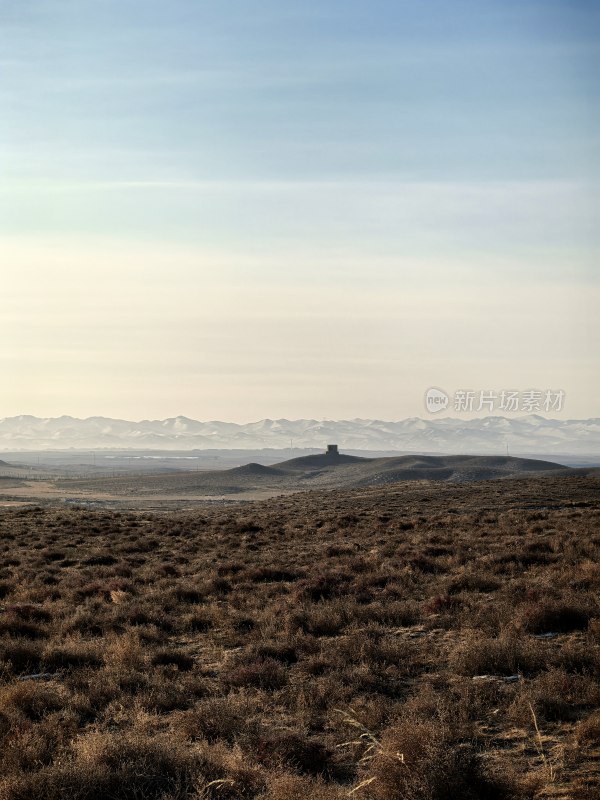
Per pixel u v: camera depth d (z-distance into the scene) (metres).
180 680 14.29
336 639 17.36
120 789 9.09
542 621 16.81
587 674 12.97
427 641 16.64
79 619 19.66
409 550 31.89
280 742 10.26
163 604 22.38
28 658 15.84
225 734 11.16
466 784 8.58
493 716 11.53
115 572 30.14
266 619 19.59
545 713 11.35
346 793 8.77
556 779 9.09
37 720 12.15
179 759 9.73
